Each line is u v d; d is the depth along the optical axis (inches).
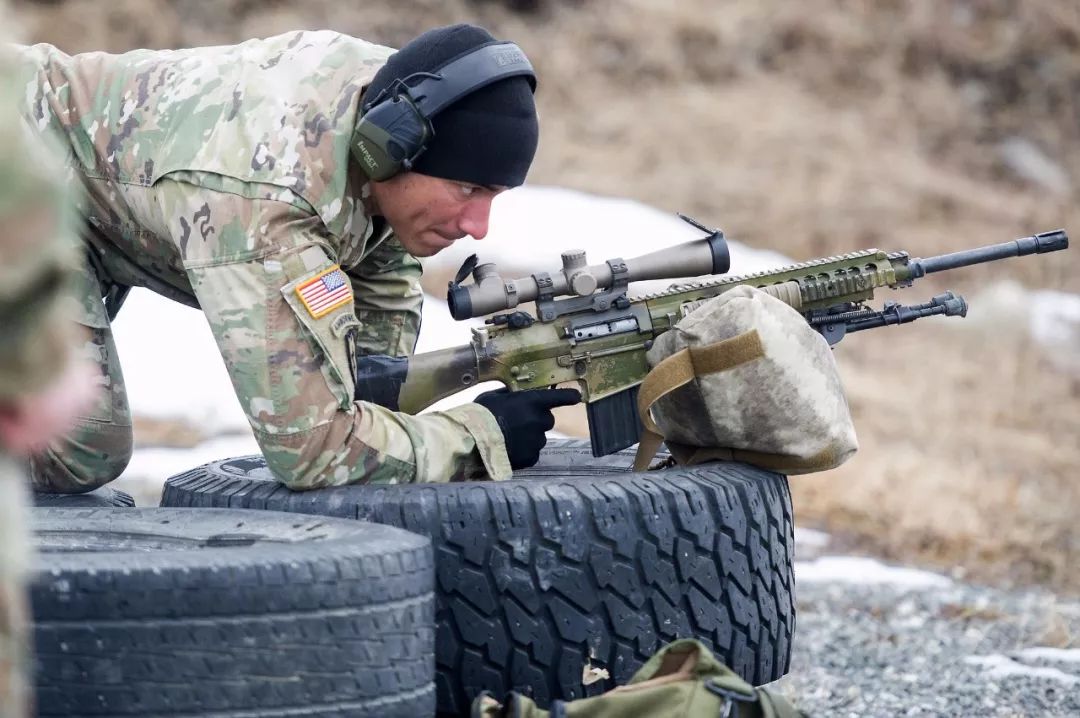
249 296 465.1
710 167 2070.6
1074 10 2549.2
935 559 987.3
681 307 541.6
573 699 456.4
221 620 351.3
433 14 2219.5
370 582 370.3
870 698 651.5
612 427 538.9
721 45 2358.5
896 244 1982.0
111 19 1991.9
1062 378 1680.6
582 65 2255.2
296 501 473.4
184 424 1200.2
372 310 618.8
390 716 374.6
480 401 518.0
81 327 541.3
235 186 467.8
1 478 215.8
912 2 2480.3
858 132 2255.2
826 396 509.4
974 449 1347.2
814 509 1088.2
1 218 197.2
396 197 484.7
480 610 451.5
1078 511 1135.6
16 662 219.9
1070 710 636.7
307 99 480.4
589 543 457.1
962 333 1793.8
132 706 344.8
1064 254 2068.2
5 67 201.6
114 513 457.1
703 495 477.4
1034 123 2404.0
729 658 479.8
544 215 1809.8
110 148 502.6
